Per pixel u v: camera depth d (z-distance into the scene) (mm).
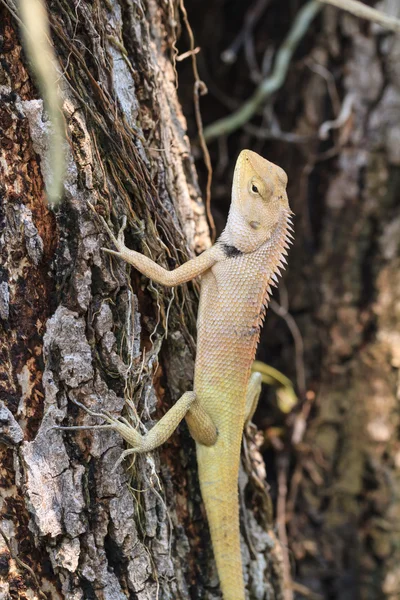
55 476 2641
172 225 3172
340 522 5457
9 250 2590
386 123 5203
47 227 2648
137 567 2814
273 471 5609
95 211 2697
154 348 3025
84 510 2697
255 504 3688
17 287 2607
